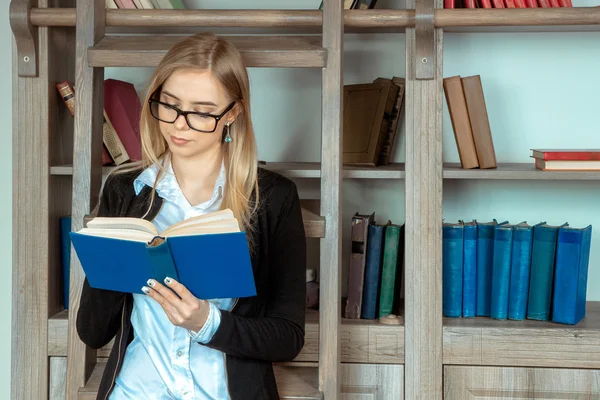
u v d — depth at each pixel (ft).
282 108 8.06
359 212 8.09
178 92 4.84
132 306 5.05
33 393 6.88
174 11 6.35
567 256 6.85
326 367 6.10
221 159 5.24
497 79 7.90
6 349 8.41
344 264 8.09
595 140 7.88
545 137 7.92
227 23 6.31
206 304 4.69
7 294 8.35
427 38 6.39
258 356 4.95
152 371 4.93
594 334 6.70
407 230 6.68
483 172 6.71
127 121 7.13
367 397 6.87
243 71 5.05
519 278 7.02
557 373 6.75
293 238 5.24
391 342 6.82
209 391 4.94
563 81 7.86
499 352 6.76
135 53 6.07
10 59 8.14
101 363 6.65
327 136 6.07
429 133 6.60
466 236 7.09
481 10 6.34
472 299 7.14
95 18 6.20
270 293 5.24
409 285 6.70
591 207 7.93
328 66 6.05
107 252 4.47
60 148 7.09
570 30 7.58
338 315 6.11
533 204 7.97
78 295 6.21
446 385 6.82
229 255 4.42
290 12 6.23
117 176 5.34
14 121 6.80
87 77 6.17
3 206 8.26
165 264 4.42
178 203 5.12
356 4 6.78
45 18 6.50
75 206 6.21
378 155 7.43
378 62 7.95
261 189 5.21
